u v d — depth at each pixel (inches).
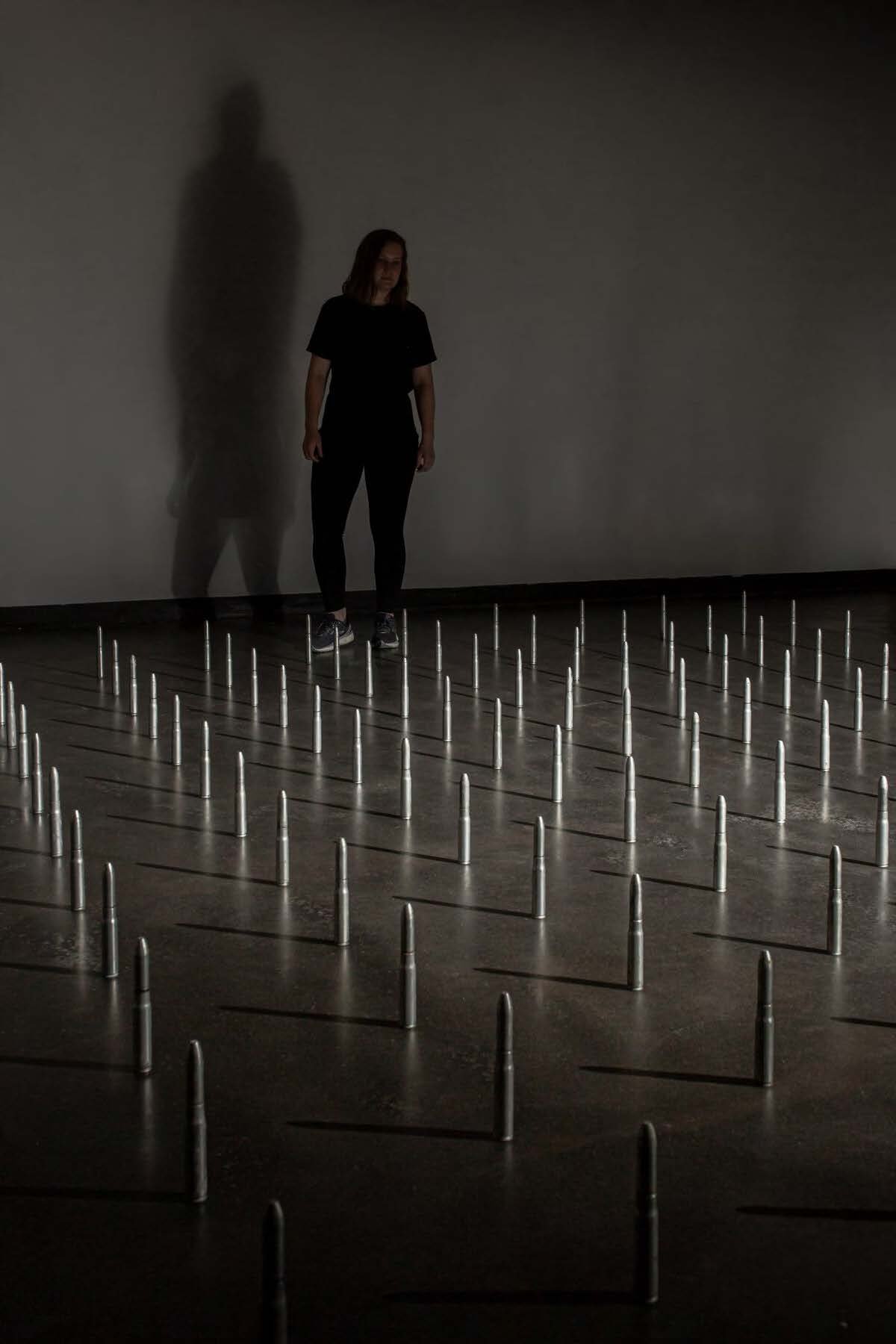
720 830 216.1
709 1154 137.6
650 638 471.5
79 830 205.6
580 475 566.9
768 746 315.9
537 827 204.4
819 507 607.8
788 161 582.9
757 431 593.3
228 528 513.3
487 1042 163.5
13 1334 110.6
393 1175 134.1
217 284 500.4
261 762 298.0
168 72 485.7
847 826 253.4
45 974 183.2
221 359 504.4
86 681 386.0
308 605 528.7
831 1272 118.7
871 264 601.3
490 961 188.5
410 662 421.1
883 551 616.4
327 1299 114.9
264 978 182.1
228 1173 134.3
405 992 166.9
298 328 514.6
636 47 552.7
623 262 561.3
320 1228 125.2
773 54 574.6
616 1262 120.2
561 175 546.9
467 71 527.5
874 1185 132.0
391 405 430.0
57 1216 126.9
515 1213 127.6
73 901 206.4
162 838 243.4
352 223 517.3
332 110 509.0
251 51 494.9
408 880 222.5
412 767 294.7
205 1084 152.6
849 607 549.3
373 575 536.1
